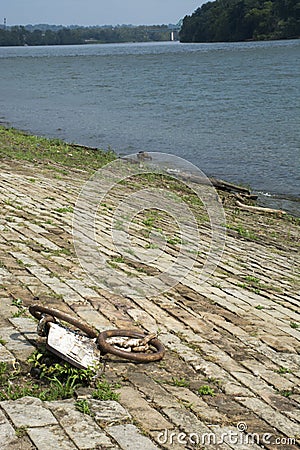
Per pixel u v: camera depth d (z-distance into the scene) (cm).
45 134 2827
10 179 1385
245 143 2577
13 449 405
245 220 1421
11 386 484
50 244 866
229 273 912
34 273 736
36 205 1116
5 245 840
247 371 568
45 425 434
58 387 485
